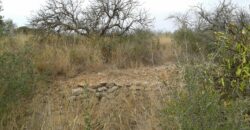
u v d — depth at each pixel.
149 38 13.81
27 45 6.67
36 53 9.09
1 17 8.07
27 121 4.77
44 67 8.91
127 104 5.20
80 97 5.73
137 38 13.23
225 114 3.25
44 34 13.62
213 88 3.45
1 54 5.37
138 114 4.79
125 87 7.00
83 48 10.72
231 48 3.86
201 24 8.56
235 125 3.15
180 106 3.18
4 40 7.39
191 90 3.18
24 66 5.64
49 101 5.21
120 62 10.55
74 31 14.76
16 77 5.11
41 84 6.43
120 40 12.47
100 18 15.17
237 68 3.73
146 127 4.21
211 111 3.15
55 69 9.05
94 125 4.51
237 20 6.17
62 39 12.09
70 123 4.50
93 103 5.20
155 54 11.51
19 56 5.54
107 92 7.07
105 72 9.55
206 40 5.61
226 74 3.80
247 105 3.34
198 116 3.13
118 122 4.85
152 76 8.86
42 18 14.85
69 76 9.02
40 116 4.84
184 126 3.11
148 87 6.26
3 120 4.71
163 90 4.57
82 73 9.52
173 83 3.67
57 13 14.99
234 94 3.65
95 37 12.38
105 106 5.27
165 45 12.45
